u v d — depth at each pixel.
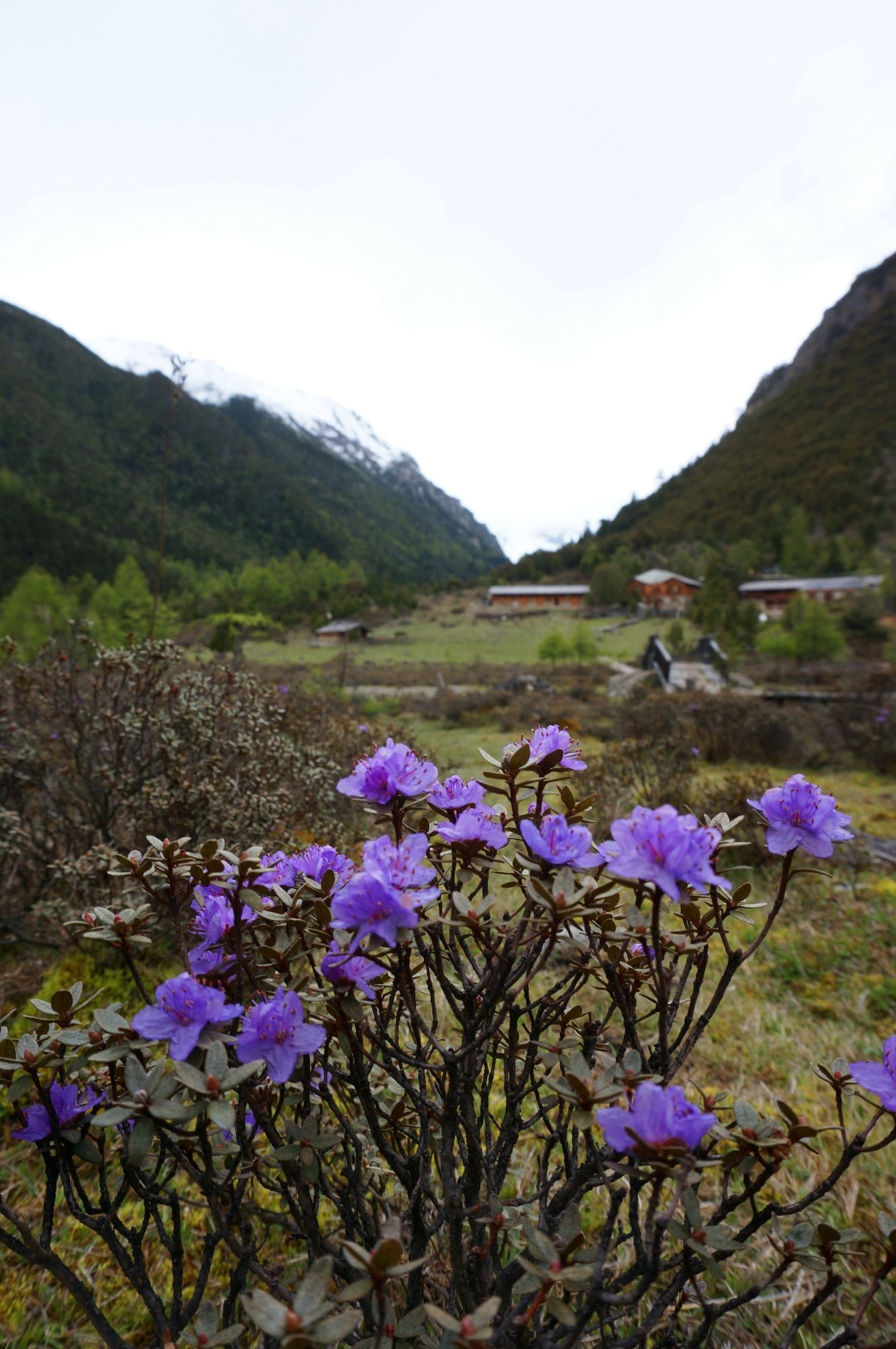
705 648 34.66
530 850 0.95
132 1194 1.86
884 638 40.44
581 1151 1.85
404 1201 1.30
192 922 1.21
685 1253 0.93
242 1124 1.00
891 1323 1.53
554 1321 1.08
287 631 60.12
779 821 1.10
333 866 1.12
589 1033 1.16
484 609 74.06
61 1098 0.99
